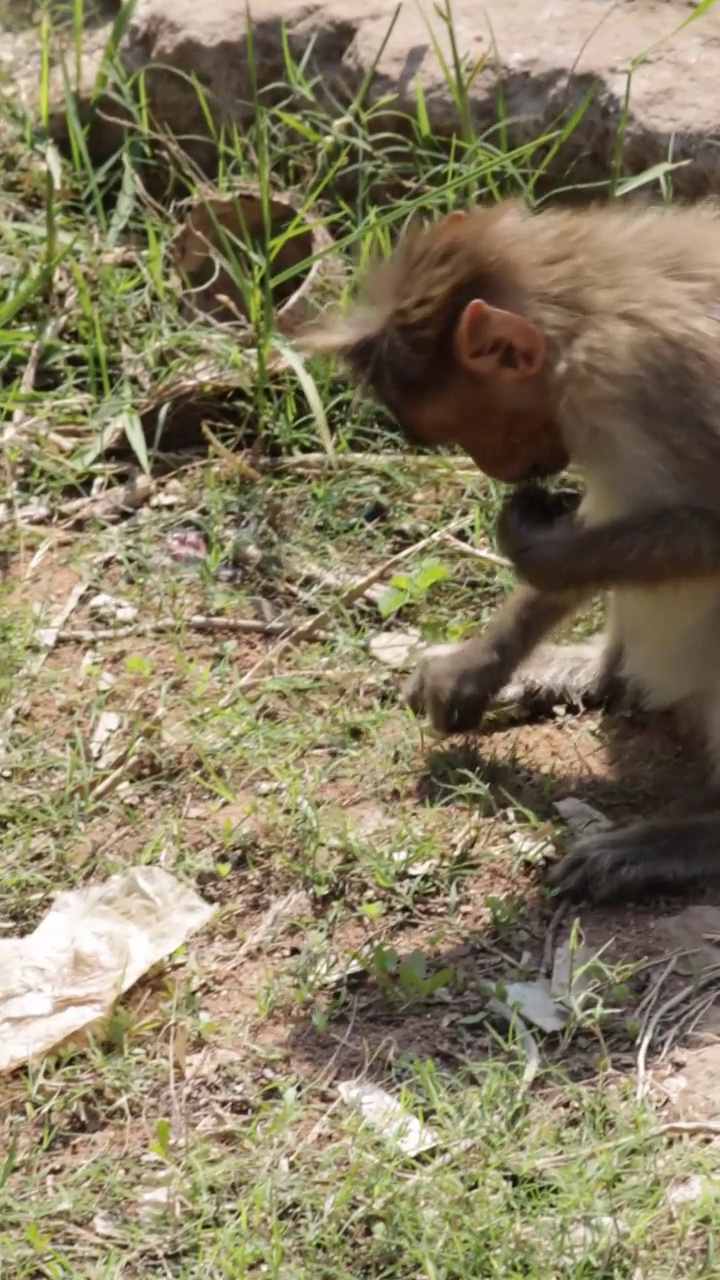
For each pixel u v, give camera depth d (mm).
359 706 1849
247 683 1860
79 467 2012
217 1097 1592
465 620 1920
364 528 1983
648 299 1683
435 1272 1488
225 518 1990
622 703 1861
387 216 2049
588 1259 1486
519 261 1697
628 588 1708
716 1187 1510
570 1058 1600
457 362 1699
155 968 1656
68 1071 1601
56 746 1810
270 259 2035
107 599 1928
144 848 1738
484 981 1646
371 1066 1604
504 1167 1533
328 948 1670
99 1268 1505
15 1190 1546
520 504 1729
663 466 1672
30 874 1714
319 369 2043
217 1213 1529
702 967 1647
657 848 1705
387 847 1724
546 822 1746
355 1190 1525
